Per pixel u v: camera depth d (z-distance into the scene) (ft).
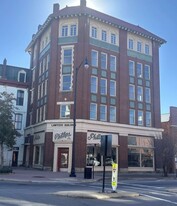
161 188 65.57
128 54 138.00
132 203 40.16
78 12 125.18
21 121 154.71
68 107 119.55
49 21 132.36
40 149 128.36
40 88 140.67
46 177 82.79
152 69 145.38
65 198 42.14
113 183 49.98
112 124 124.06
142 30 144.77
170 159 119.55
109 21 131.13
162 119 161.99
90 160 116.47
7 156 145.79
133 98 135.64
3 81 152.56
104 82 127.54
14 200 37.55
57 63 124.88
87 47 124.26
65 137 115.85
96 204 37.86
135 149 131.34
